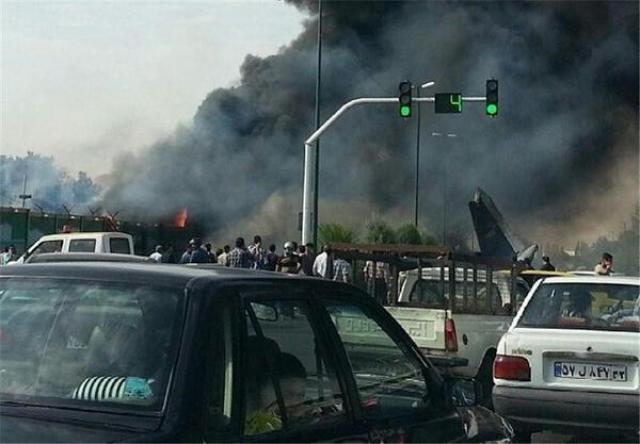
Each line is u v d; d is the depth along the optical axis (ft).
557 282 33.73
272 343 13.20
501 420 19.01
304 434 13.05
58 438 10.99
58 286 13.57
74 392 12.19
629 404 29.96
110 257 20.99
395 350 16.51
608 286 33.06
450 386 17.38
